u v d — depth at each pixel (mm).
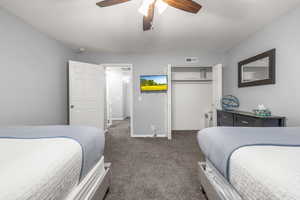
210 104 4008
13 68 1945
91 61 3590
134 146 2814
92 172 1115
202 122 4031
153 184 1579
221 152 948
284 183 521
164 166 1985
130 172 1831
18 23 2002
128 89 7211
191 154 2400
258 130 1257
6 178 534
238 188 757
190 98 4031
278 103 2020
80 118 3141
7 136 1084
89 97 3287
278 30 2010
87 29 2350
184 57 3602
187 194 1418
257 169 643
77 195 854
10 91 1908
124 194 1419
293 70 1810
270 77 2107
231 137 1056
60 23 2156
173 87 4016
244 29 2359
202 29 2357
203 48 3291
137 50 3418
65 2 1683
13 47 1941
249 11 1856
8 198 453
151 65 3617
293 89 1812
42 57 2443
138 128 3625
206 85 4012
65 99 3102
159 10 1454
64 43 2967
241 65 2816
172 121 4047
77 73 3098
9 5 1733
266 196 560
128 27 2287
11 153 771
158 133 3625
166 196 1393
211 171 1224
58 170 683
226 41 2867
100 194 1173
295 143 907
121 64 3615
